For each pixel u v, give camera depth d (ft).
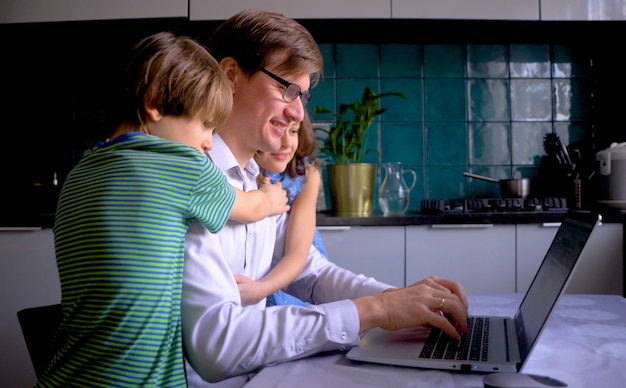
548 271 3.06
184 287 2.83
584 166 9.47
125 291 2.53
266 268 4.10
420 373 2.56
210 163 2.89
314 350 2.82
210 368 2.71
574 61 9.63
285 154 4.14
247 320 2.76
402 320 2.93
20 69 9.38
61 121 9.41
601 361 2.70
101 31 8.59
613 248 7.95
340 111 8.78
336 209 8.52
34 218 7.72
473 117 9.59
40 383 2.72
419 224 7.88
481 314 3.87
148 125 3.00
